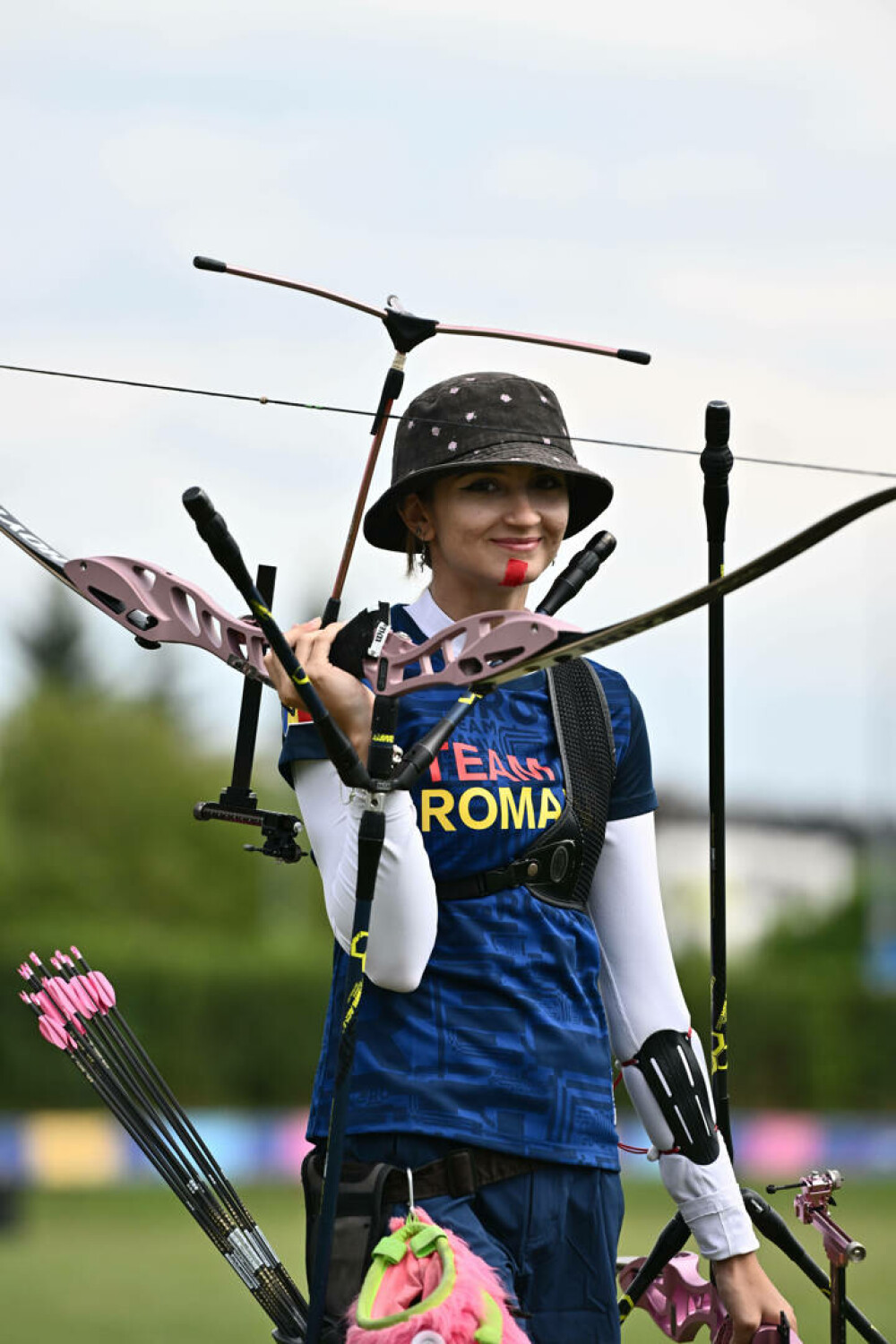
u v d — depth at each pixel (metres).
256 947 55.59
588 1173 5.84
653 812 6.38
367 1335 5.29
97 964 51.47
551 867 5.91
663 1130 6.34
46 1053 50.03
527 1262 5.75
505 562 6.03
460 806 5.82
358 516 6.04
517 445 5.97
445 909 5.80
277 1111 51.84
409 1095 5.69
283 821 5.79
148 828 95.88
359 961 5.36
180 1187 5.95
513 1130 5.71
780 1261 22.45
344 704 5.57
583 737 6.11
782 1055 53.78
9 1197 33.31
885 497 4.80
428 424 6.09
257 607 5.28
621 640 5.29
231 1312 21.27
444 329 5.96
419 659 5.58
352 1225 5.60
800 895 103.19
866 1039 53.75
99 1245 30.14
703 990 53.62
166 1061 51.50
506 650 5.39
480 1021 5.75
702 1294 6.60
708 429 6.25
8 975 50.53
